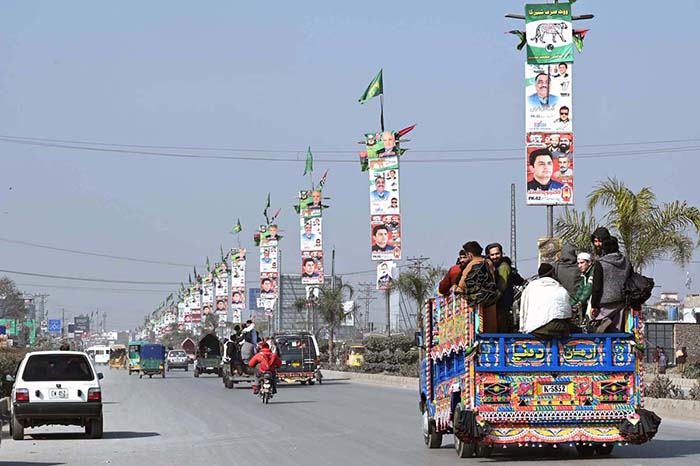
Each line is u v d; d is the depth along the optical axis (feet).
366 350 309.83
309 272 275.39
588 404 65.00
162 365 333.62
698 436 87.81
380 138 207.82
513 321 68.39
